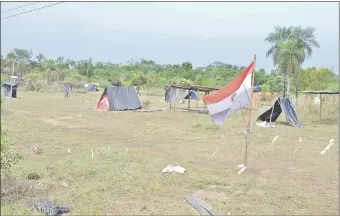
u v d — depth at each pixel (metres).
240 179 10.04
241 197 8.55
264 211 7.68
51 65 85.31
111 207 7.63
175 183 9.39
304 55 41.25
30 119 22.19
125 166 10.88
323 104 31.20
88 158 11.73
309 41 41.56
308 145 16.17
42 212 6.98
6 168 8.31
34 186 8.63
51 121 21.86
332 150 15.02
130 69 93.50
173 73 87.25
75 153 12.59
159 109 33.53
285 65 41.25
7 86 40.69
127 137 17.02
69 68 94.44
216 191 8.97
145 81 70.81
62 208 7.23
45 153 12.44
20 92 53.03
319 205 8.20
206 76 80.25
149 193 8.59
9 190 7.99
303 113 30.02
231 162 12.32
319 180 10.34
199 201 8.05
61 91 60.50
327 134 20.28
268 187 9.38
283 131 20.84
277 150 14.67
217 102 12.17
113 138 16.58
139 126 21.16
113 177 9.61
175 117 26.66
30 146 13.55
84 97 48.09
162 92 62.62
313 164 12.38
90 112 28.80
